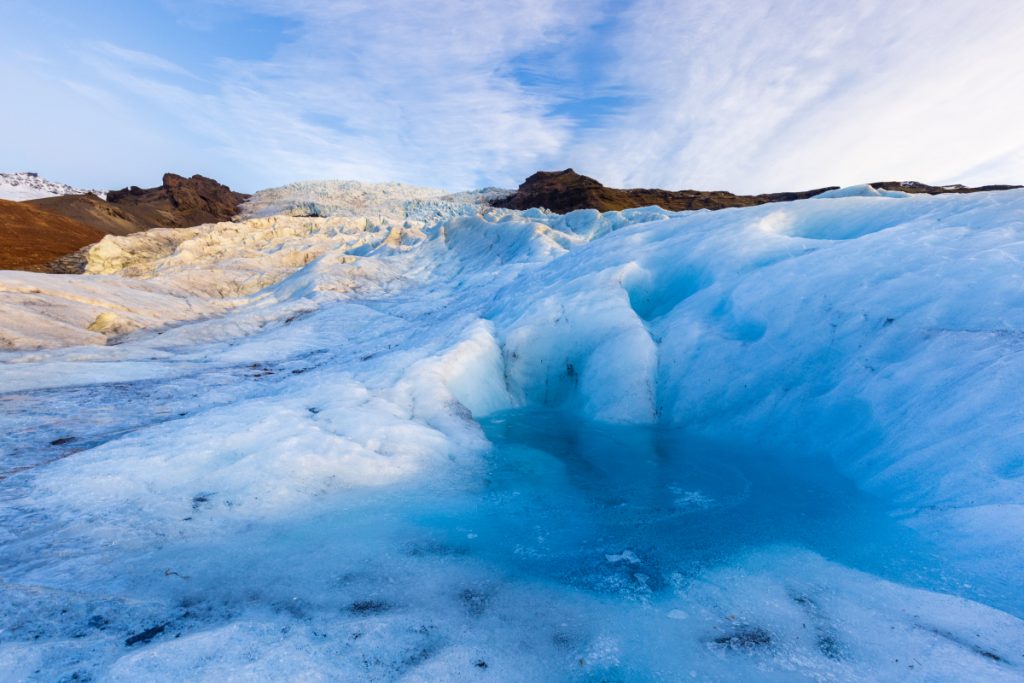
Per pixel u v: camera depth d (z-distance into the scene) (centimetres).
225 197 9831
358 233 4866
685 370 861
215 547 464
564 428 859
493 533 493
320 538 484
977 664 280
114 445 692
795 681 284
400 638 329
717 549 440
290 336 1978
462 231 3900
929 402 527
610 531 487
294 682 280
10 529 484
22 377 1252
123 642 327
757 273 898
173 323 2248
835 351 688
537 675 296
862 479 524
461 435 782
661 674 295
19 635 329
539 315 1125
